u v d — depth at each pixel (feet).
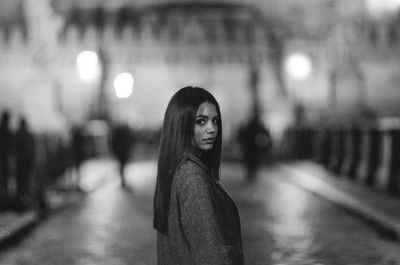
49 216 47.62
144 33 195.31
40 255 32.68
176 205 10.66
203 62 195.83
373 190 60.03
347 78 163.02
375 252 32.78
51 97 167.22
